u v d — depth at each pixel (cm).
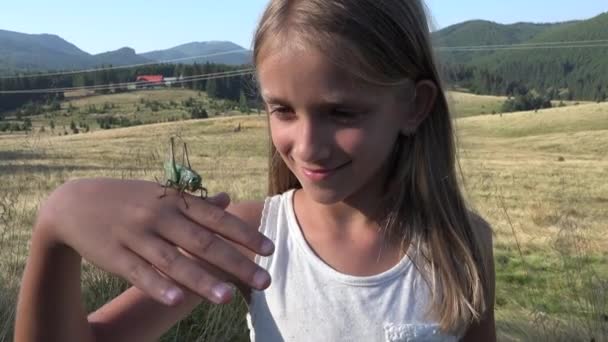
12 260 124
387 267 52
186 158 37
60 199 33
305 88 43
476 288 53
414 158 53
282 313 51
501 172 875
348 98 43
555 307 141
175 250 31
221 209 34
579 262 140
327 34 42
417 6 50
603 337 112
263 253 32
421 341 50
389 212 53
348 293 50
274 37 43
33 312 35
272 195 60
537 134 1952
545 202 404
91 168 448
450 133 56
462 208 56
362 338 50
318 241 52
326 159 44
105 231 31
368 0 45
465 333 56
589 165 1186
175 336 112
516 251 258
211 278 30
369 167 46
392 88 46
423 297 51
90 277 129
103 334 42
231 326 120
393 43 46
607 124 1981
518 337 128
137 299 45
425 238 52
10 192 155
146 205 32
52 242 33
